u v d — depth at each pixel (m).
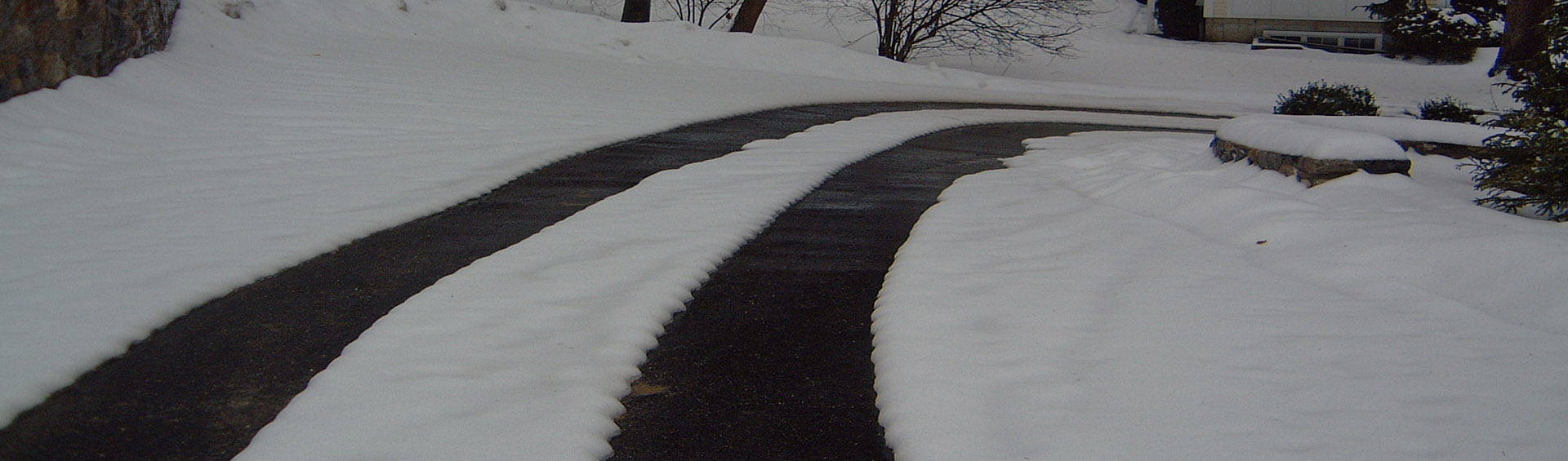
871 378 4.27
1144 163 9.16
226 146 8.99
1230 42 29.81
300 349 4.45
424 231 6.56
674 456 3.55
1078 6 30.39
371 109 10.88
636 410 3.92
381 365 4.15
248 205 7.01
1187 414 3.65
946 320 4.77
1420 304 4.91
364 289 5.32
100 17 10.06
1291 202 6.66
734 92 14.74
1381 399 3.74
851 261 6.05
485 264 5.70
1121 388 3.90
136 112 9.60
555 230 6.54
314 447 3.43
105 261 5.58
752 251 6.26
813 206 7.62
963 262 5.85
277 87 11.45
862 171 9.26
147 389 4.01
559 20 20.20
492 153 9.12
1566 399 3.71
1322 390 3.84
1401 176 7.02
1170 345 4.37
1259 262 5.91
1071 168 9.52
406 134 9.88
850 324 4.93
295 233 6.24
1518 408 3.64
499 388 3.93
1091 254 6.00
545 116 11.29
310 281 5.43
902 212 7.45
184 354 4.38
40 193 7.26
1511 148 6.44
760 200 7.57
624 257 5.85
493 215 7.07
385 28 17.31
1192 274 5.51
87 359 4.23
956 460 3.38
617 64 16.84
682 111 12.44
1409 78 24.55
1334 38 29.80
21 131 8.39
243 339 4.55
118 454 3.49
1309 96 14.30
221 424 3.72
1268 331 4.53
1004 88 20.66
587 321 4.74
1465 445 3.36
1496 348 4.26
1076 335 4.53
